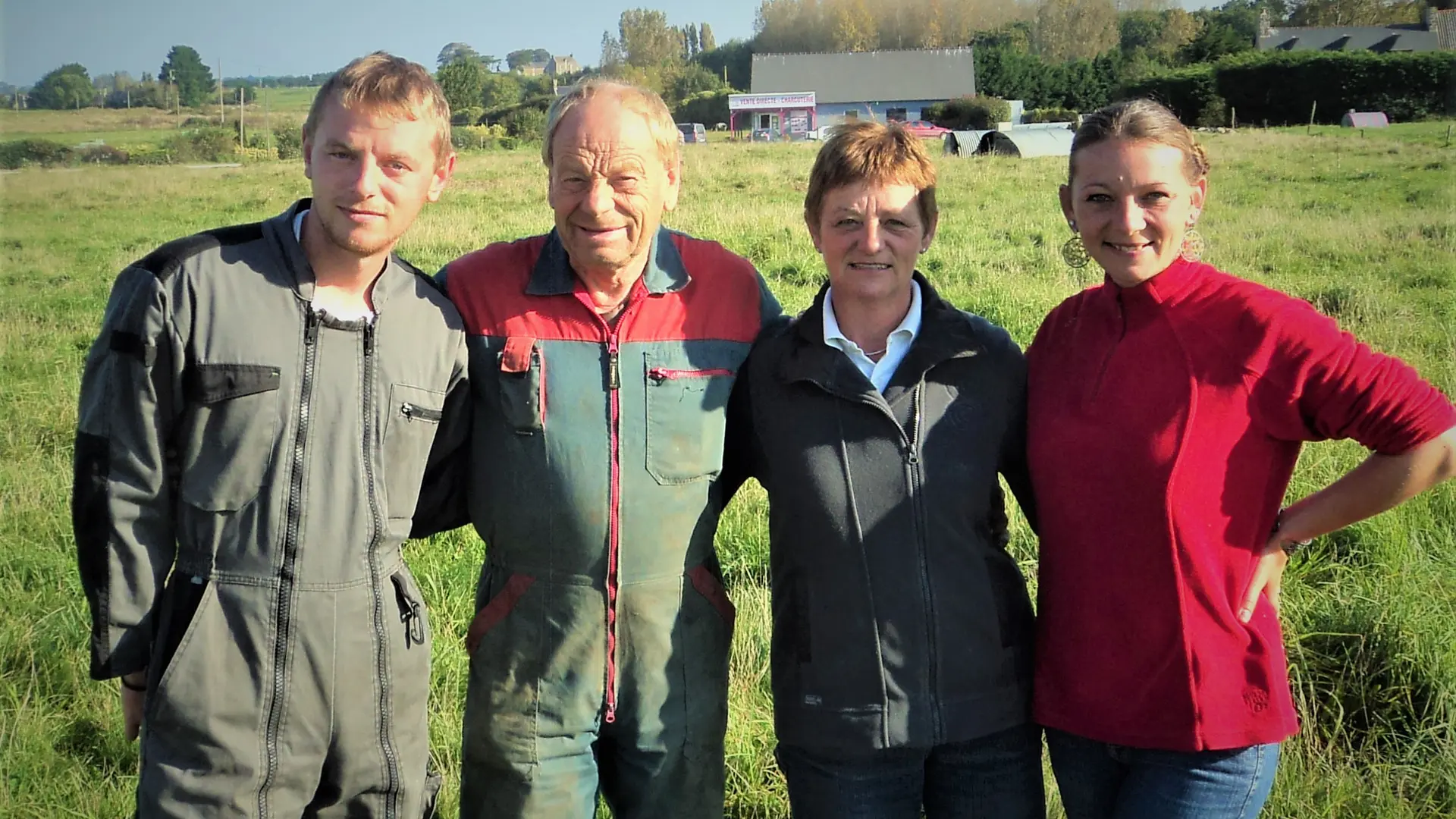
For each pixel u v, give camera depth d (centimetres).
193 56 10988
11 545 523
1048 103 7056
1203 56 6216
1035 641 266
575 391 266
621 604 269
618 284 271
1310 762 358
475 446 276
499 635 273
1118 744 246
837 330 265
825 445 263
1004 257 1291
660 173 265
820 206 265
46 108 7825
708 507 281
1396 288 1046
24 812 344
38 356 894
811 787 266
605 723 275
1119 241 247
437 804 326
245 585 238
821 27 10975
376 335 249
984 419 266
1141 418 244
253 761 239
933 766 269
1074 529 251
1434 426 227
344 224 235
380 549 249
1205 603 238
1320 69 4603
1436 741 366
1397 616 420
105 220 2008
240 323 237
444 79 8200
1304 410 238
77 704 405
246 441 236
